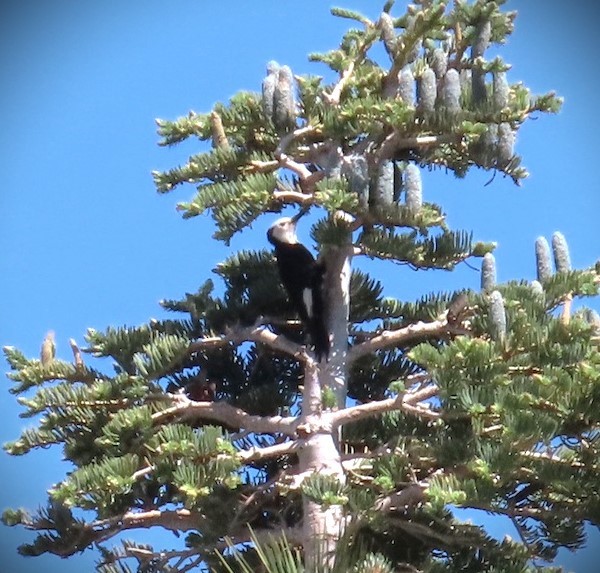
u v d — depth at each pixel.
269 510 14.55
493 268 14.62
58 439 14.61
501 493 13.55
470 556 13.65
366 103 14.54
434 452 13.45
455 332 14.82
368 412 14.09
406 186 14.75
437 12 14.90
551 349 13.55
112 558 14.24
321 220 14.79
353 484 14.01
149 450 13.80
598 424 13.38
